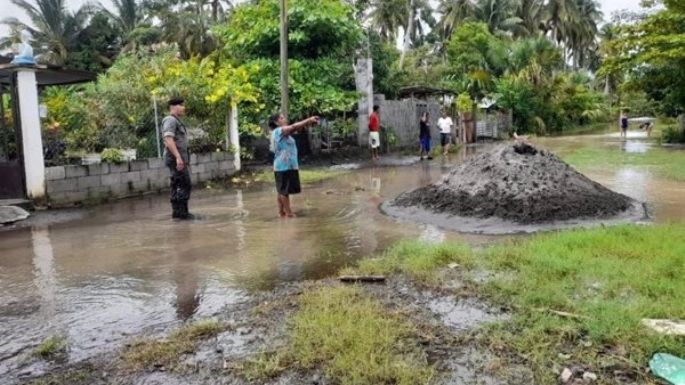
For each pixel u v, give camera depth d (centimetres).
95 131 1162
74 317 403
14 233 729
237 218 782
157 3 4475
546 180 747
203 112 1251
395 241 611
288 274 492
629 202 771
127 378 302
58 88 1452
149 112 1170
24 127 898
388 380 283
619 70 2080
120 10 4338
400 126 2083
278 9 1580
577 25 5138
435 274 456
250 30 1612
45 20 3938
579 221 675
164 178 1134
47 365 324
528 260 473
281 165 773
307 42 1633
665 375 275
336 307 381
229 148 1313
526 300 380
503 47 3541
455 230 659
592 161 1414
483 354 311
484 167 796
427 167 1474
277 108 1590
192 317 394
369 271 473
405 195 869
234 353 325
